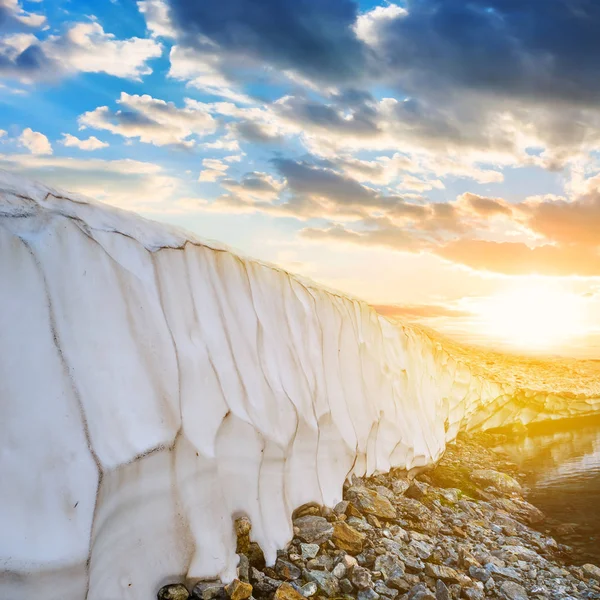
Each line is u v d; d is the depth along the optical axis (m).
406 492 10.37
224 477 5.72
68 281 4.73
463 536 8.91
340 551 6.61
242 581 5.20
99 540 3.99
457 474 13.39
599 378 29.50
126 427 4.56
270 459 6.59
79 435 4.08
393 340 13.70
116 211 6.10
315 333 9.33
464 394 18.39
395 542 7.43
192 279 6.60
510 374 27.28
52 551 3.55
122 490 4.30
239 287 7.61
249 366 6.96
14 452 3.72
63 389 4.16
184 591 4.60
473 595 6.66
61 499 3.77
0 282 4.18
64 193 5.50
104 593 3.98
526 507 11.69
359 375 10.55
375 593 5.96
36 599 3.41
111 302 5.06
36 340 4.18
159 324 5.55
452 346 33.06
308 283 10.11
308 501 7.30
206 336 6.37
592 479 14.38
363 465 9.64
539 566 8.41
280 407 7.12
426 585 6.68
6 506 3.53
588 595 7.65
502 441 19.69
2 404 3.80
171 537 4.72
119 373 4.79
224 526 5.37
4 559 3.33
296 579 5.85
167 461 4.82
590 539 10.18
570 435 21.05
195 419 5.52
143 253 5.90
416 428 12.77
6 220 4.48
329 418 8.70
